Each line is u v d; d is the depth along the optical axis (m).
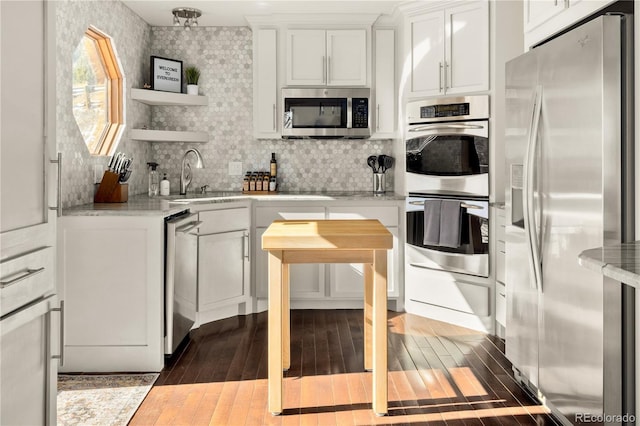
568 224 2.21
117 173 3.72
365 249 2.54
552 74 2.33
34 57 1.74
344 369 3.21
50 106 1.84
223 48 5.12
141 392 2.86
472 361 3.34
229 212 4.30
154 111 5.11
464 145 4.05
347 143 5.18
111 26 4.11
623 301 1.99
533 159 2.42
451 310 4.18
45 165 1.83
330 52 4.77
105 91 4.26
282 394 2.64
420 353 3.49
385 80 4.82
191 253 3.67
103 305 3.17
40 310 1.78
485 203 3.95
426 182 4.29
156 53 5.09
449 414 2.59
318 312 4.57
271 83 4.82
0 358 1.58
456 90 4.11
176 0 4.34
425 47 4.28
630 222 1.99
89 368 3.17
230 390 2.89
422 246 4.32
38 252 1.77
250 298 4.57
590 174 2.04
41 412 1.85
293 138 4.99
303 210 4.54
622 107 1.98
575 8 2.34
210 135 5.15
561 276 2.27
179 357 3.43
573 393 2.19
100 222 3.15
